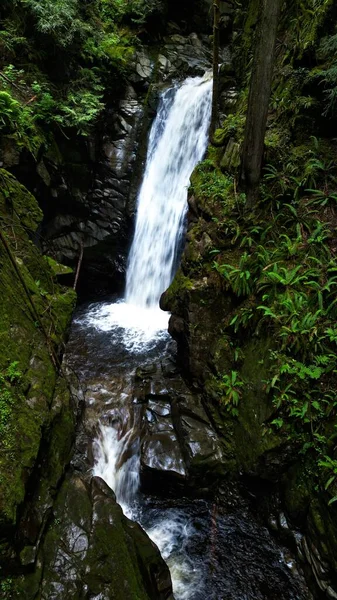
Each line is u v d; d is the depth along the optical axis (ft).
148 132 34.22
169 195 31.48
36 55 29.07
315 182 18.43
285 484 15.39
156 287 31.68
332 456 13.57
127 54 35.17
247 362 17.71
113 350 26.14
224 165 21.94
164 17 39.06
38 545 11.69
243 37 31.14
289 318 15.90
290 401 15.03
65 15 28.40
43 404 13.99
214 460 17.29
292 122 20.20
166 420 19.39
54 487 13.44
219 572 14.82
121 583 11.71
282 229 18.60
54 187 30.50
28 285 17.97
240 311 18.31
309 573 13.99
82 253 31.35
